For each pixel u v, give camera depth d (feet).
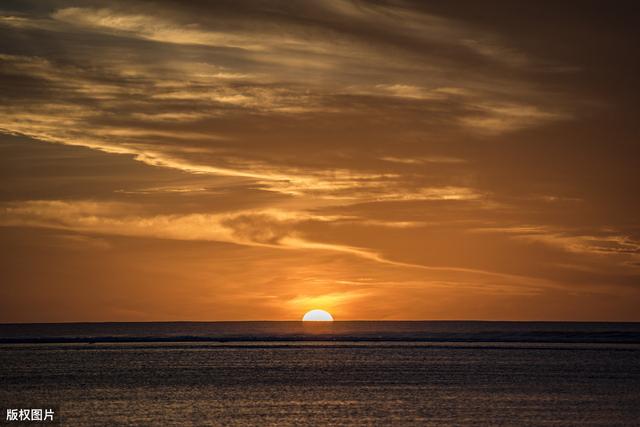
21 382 271.28
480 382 264.93
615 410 203.82
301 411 204.23
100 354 407.44
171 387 256.73
